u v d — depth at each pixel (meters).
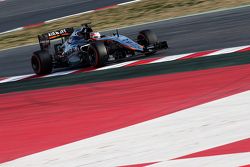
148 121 35.69
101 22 103.19
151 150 29.81
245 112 33.75
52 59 68.62
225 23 76.25
